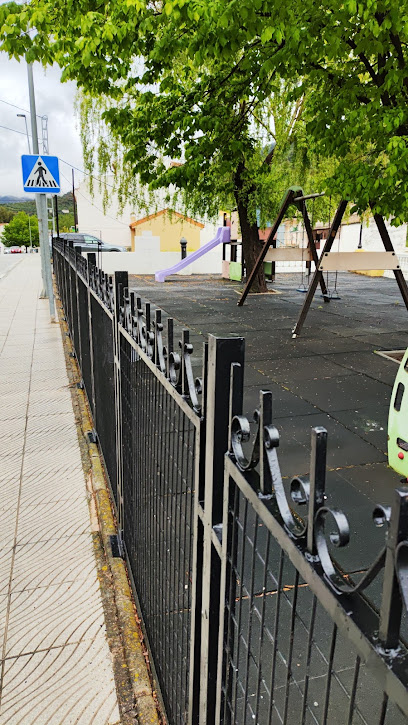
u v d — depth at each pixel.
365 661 0.75
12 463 4.79
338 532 0.83
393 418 3.65
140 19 6.66
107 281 3.91
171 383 1.89
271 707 1.11
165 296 15.20
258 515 1.15
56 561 3.38
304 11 6.05
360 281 19.66
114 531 3.61
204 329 9.93
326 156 8.39
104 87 8.65
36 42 7.34
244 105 11.64
